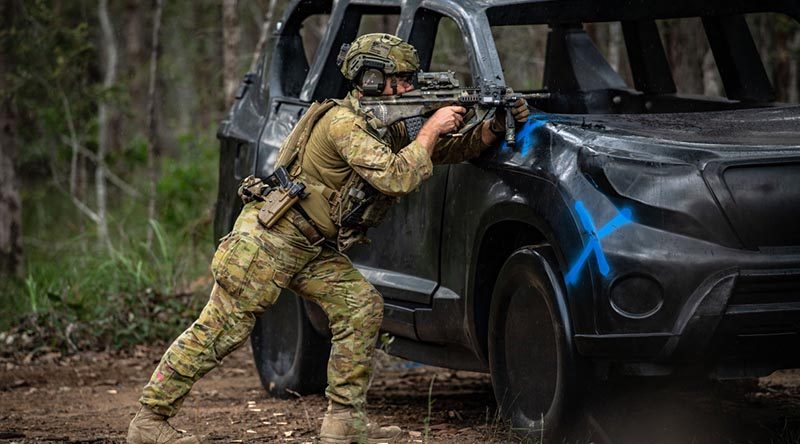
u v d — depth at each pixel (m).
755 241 9.03
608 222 9.20
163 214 28.53
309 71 13.73
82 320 19.95
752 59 13.17
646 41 13.89
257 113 14.59
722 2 12.48
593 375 9.55
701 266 8.90
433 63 26.27
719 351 9.00
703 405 12.28
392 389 15.20
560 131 9.94
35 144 33.50
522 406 10.46
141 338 19.53
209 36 36.69
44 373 17.45
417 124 9.71
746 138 9.71
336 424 10.02
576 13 11.79
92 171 41.31
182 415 13.16
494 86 9.98
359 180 9.58
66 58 28.62
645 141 9.45
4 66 26.56
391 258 12.30
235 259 9.70
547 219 9.64
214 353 9.88
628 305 9.09
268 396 14.76
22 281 24.33
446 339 11.52
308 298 10.15
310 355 14.07
